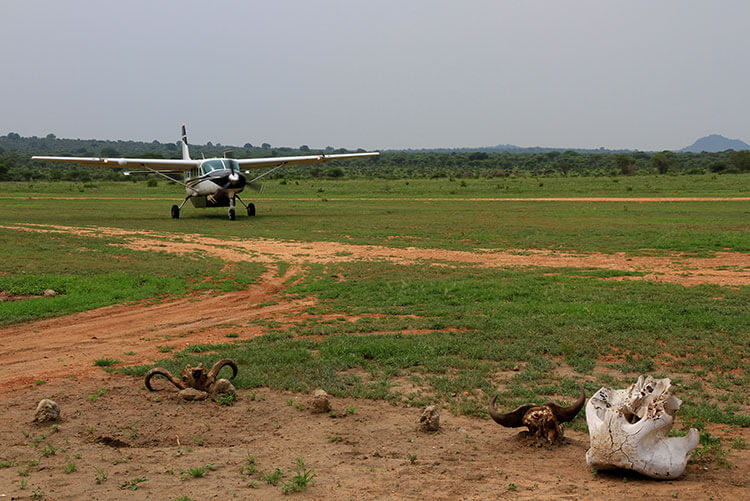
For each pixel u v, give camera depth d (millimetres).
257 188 36250
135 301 13648
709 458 5297
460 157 177250
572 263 18438
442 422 6352
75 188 71812
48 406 6418
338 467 5184
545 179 78250
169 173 38750
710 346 8984
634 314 10977
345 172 121750
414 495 4582
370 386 7523
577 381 7625
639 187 57625
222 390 7172
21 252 20484
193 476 4996
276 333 10570
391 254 20875
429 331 10477
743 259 18406
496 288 14047
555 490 4645
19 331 10930
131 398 7223
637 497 4496
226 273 17281
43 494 4660
